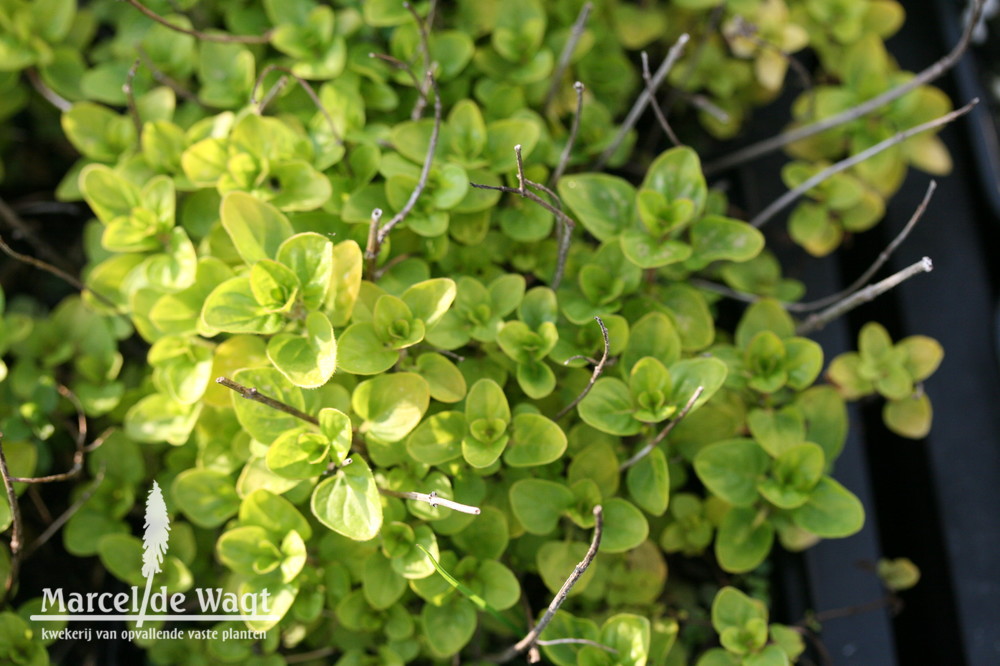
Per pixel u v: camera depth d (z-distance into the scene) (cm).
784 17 55
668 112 57
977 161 57
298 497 48
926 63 59
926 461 54
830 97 55
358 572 49
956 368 55
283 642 51
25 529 52
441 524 48
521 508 48
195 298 49
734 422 50
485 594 48
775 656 48
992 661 52
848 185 53
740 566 50
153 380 50
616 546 48
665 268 51
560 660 48
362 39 53
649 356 49
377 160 50
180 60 53
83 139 52
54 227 56
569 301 50
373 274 49
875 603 52
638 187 56
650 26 55
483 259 51
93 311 52
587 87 54
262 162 49
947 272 56
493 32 54
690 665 52
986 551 53
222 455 50
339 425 47
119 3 55
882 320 57
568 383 50
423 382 47
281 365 46
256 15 54
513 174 51
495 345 50
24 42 53
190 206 51
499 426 48
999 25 59
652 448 48
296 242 47
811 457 49
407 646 49
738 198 57
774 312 51
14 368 52
